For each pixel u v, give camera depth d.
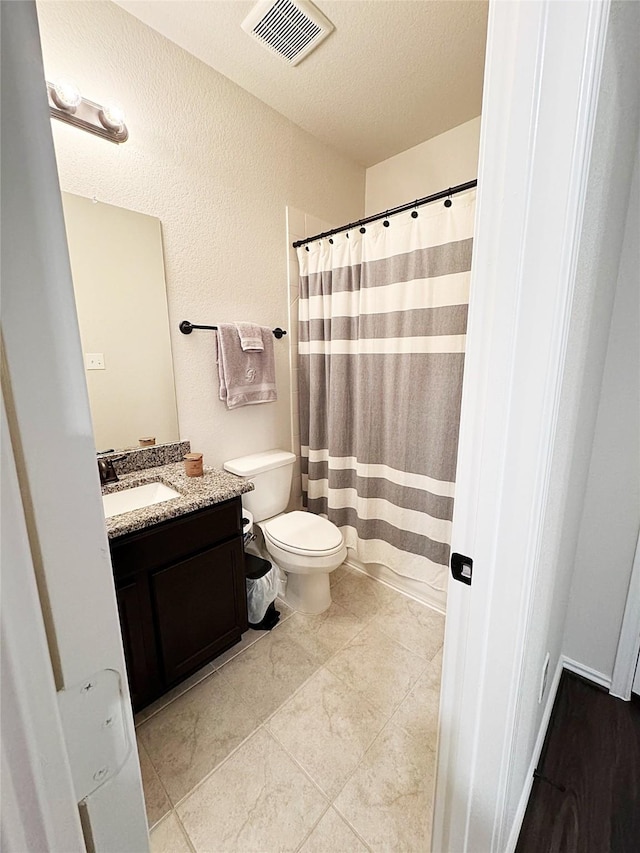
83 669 0.27
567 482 0.90
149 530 1.24
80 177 1.39
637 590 1.37
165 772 1.18
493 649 0.68
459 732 0.76
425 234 1.66
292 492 2.41
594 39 0.46
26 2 0.19
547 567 0.80
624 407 1.34
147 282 1.61
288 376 2.27
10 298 0.20
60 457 0.23
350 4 1.37
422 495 1.87
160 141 1.57
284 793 1.12
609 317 1.22
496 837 0.79
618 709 1.40
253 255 1.97
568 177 0.50
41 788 0.24
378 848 1.00
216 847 1.01
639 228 1.22
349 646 1.68
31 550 0.23
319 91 1.81
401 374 1.84
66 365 0.23
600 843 1.00
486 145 0.55
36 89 0.20
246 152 1.86
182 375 1.77
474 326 0.60
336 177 2.31
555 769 1.19
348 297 1.99
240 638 1.65
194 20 1.44
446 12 1.40
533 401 0.57
